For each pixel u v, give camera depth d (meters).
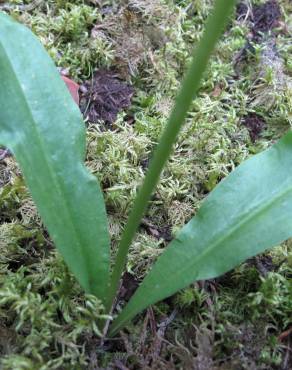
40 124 0.11
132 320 0.12
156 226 0.14
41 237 0.13
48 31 0.18
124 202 0.14
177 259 0.11
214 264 0.11
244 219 0.11
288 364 0.12
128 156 0.15
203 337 0.11
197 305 0.13
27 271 0.13
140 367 0.12
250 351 0.12
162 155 0.09
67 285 0.12
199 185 0.15
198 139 0.16
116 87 0.17
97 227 0.11
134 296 0.11
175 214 0.14
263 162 0.12
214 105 0.16
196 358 0.11
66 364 0.11
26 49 0.11
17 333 0.11
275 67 0.18
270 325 0.12
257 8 0.20
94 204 0.11
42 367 0.11
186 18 0.19
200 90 0.17
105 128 0.16
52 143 0.11
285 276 0.13
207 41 0.08
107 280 0.11
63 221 0.11
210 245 0.11
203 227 0.11
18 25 0.12
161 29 0.18
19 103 0.11
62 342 0.11
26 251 0.13
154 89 0.17
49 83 0.11
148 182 0.10
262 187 0.11
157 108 0.17
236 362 0.11
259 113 0.17
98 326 0.12
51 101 0.11
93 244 0.11
